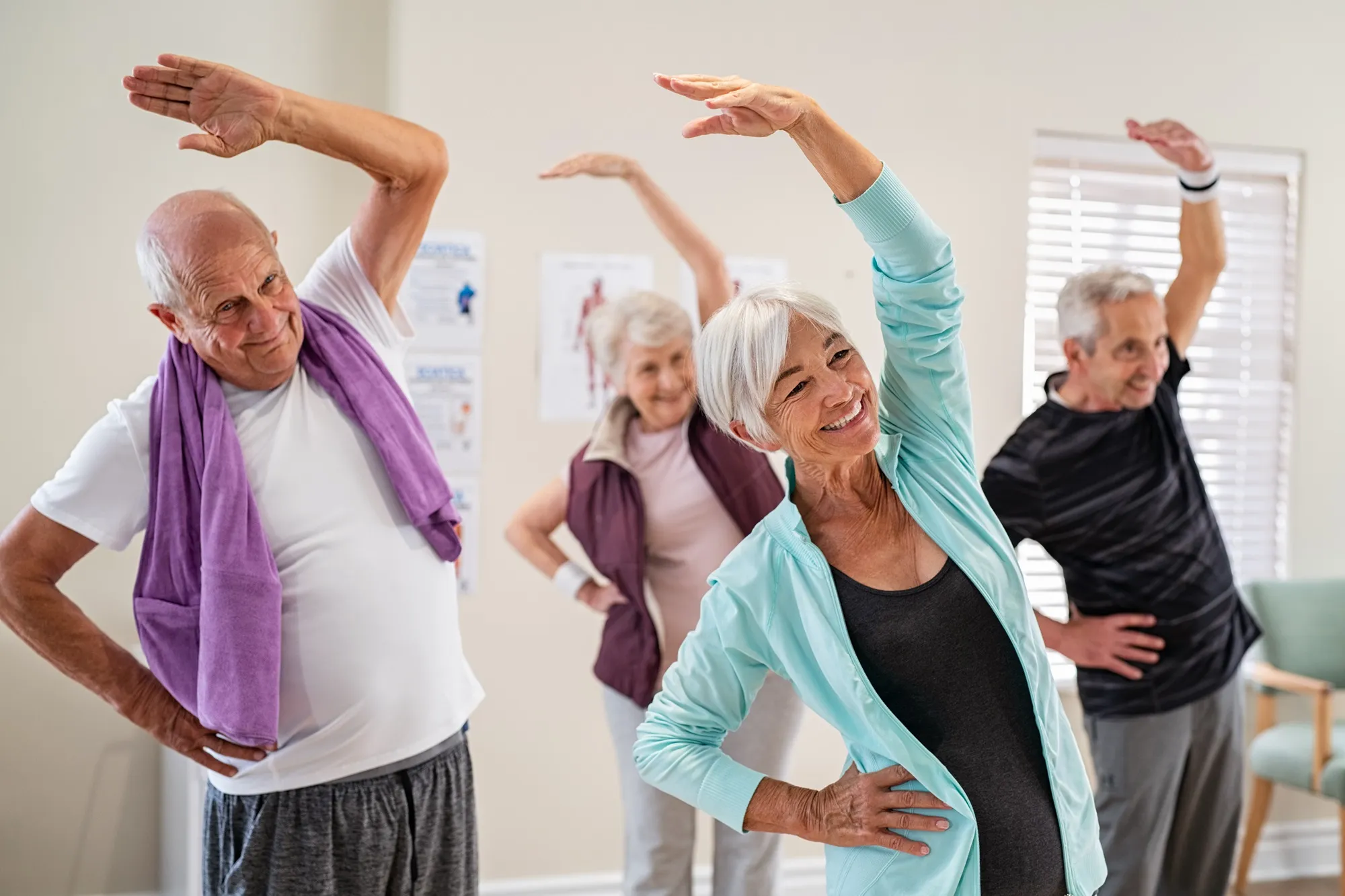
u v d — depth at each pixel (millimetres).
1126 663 2520
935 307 1419
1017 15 3432
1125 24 3520
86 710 3104
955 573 1396
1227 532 3672
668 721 1502
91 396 3104
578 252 3141
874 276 1457
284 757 1646
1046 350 3561
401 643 1697
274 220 3213
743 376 1366
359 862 1678
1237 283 3670
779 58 3266
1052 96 3469
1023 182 3449
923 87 3367
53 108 3064
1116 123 3525
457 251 3066
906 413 1509
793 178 3293
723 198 3242
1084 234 3574
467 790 1830
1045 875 1371
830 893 1455
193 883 2742
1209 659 2514
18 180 3047
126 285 3117
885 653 1375
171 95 1521
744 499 2559
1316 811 3604
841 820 1376
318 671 1646
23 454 3064
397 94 3086
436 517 1757
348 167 3262
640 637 2602
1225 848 2611
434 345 3064
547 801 3168
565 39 3125
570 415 3146
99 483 1644
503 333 3105
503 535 3123
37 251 3064
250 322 1605
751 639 1450
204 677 1578
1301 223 3689
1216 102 3598
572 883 3172
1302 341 3686
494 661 3129
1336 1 3678
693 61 3211
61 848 3094
